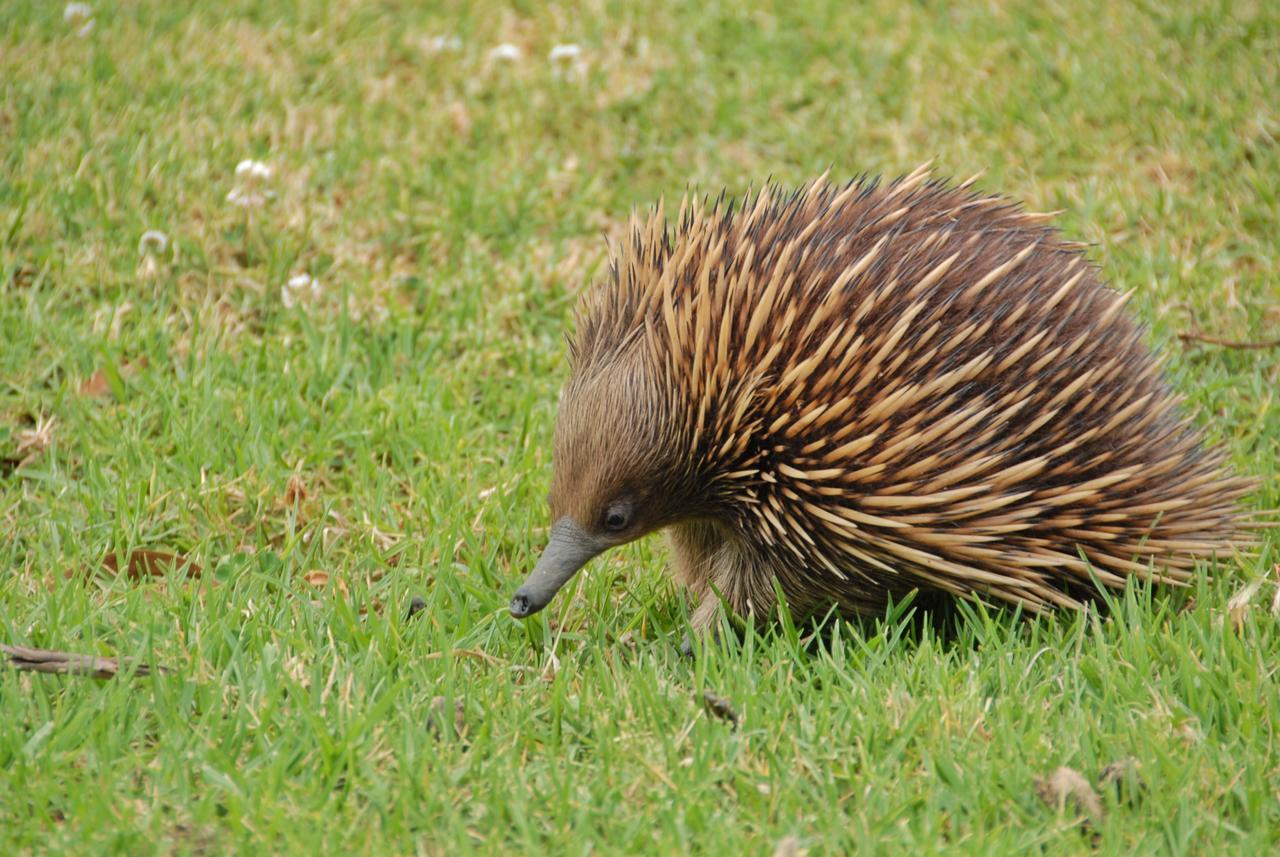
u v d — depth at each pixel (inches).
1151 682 316.2
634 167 621.3
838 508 323.0
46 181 549.6
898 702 308.2
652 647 348.5
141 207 547.8
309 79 661.9
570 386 331.9
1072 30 685.9
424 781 280.2
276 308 518.6
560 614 369.7
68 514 408.8
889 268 318.0
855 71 672.4
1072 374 320.5
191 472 427.5
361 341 508.4
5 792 272.4
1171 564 353.1
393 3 728.3
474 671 336.8
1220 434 446.9
